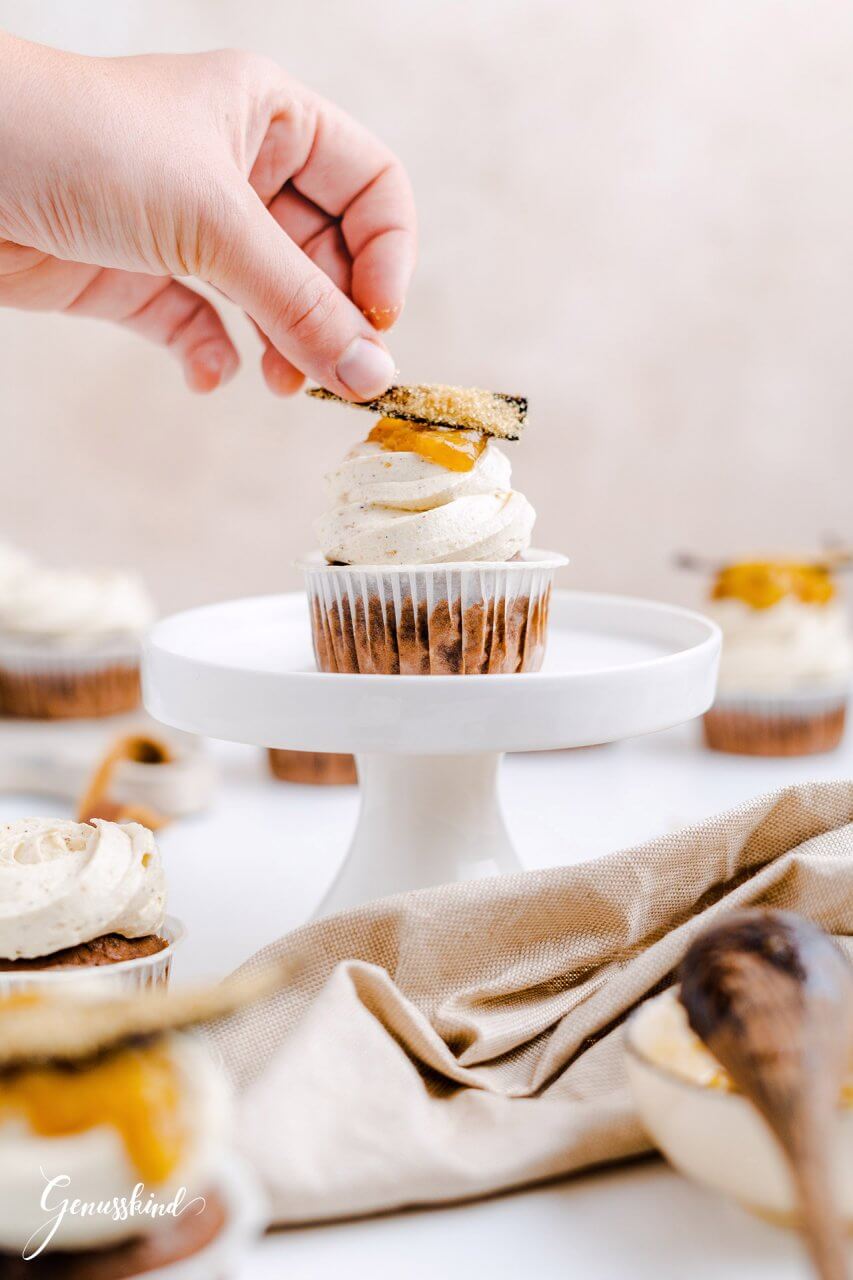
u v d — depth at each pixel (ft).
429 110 3.21
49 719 2.56
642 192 3.27
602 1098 1.16
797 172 3.27
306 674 1.33
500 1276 1.03
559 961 1.29
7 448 3.29
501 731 1.31
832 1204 0.95
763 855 1.35
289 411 3.32
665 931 1.32
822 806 1.34
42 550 3.33
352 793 2.16
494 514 1.46
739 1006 1.02
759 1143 1.00
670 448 3.37
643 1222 1.08
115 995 1.02
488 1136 1.12
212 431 3.32
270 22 3.15
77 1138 0.94
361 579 1.45
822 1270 0.93
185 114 1.46
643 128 3.24
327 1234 1.08
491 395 1.51
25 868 1.30
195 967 1.46
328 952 1.27
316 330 1.44
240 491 3.35
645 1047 1.09
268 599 1.72
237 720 1.34
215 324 1.93
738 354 3.34
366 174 1.73
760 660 2.31
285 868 1.79
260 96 1.59
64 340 3.25
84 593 2.61
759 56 3.22
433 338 3.30
